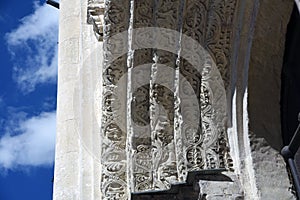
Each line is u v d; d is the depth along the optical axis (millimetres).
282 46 7691
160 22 8328
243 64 7719
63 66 11375
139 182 7949
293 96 7547
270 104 7621
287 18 7570
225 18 7965
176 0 8383
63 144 10172
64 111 10633
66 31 11992
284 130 7570
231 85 7824
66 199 9484
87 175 9117
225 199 7113
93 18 10328
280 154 7355
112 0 8773
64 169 9859
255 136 7395
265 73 7664
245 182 7242
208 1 8117
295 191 7090
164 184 7793
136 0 8516
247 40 7684
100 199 8672
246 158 7359
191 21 8094
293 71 7566
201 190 7203
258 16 7496
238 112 7605
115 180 8406
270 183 7113
